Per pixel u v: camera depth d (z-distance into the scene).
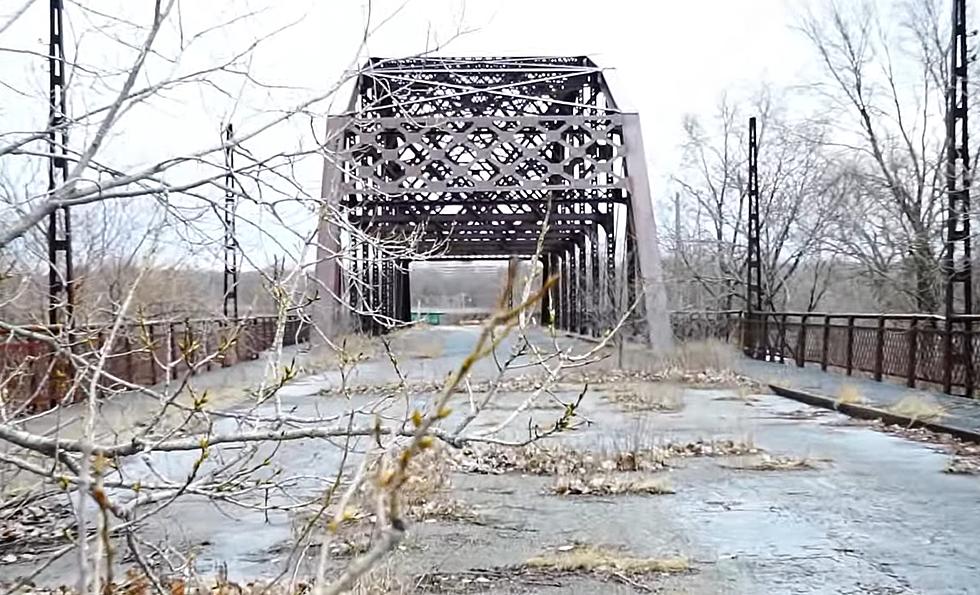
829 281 45.38
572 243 53.53
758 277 35.66
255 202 4.84
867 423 16.31
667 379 23.67
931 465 12.12
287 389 19.95
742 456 12.65
